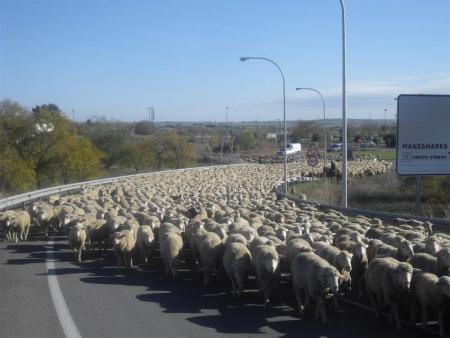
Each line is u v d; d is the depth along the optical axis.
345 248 13.96
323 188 51.06
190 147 93.75
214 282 14.50
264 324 10.68
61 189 39.69
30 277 14.68
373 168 69.06
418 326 10.78
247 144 145.62
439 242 15.01
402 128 24.45
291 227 17.84
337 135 175.88
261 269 12.34
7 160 59.41
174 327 10.34
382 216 25.45
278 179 58.59
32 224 25.39
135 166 87.00
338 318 11.27
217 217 21.91
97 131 87.69
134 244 16.39
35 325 10.29
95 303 11.98
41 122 63.97
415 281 10.70
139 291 13.28
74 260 17.30
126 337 9.66
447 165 24.73
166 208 25.20
